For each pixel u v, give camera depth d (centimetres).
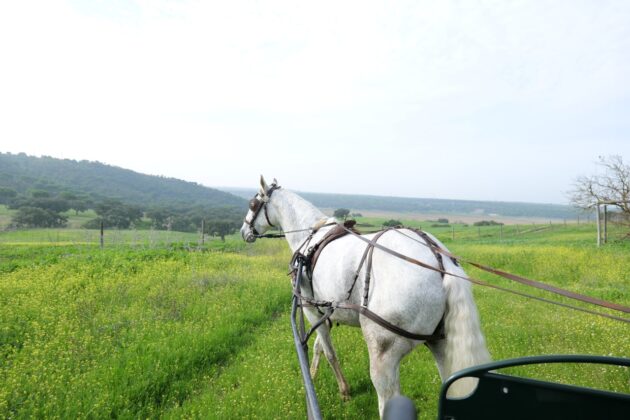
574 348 602
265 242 2678
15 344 638
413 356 612
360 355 595
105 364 546
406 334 320
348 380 525
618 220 2834
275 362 570
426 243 349
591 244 2483
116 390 479
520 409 195
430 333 322
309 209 557
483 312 850
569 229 4928
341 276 369
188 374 546
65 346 612
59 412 429
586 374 502
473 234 5022
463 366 290
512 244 2828
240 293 1000
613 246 2227
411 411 168
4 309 791
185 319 775
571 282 1324
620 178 2712
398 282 324
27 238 4509
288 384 500
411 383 515
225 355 626
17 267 1356
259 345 657
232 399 466
